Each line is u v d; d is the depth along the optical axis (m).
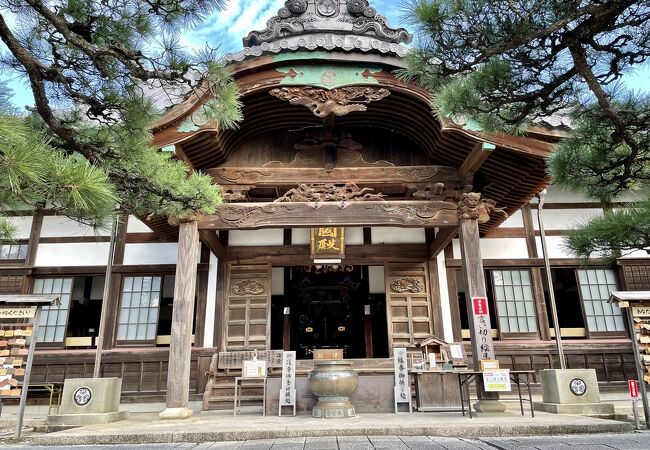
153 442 5.79
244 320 10.97
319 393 7.66
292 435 5.84
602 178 4.31
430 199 9.31
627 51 3.62
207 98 4.27
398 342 10.86
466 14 3.33
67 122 4.27
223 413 8.92
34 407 10.64
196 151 8.87
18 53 3.34
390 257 11.49
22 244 11.73
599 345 10.96
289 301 14.95
